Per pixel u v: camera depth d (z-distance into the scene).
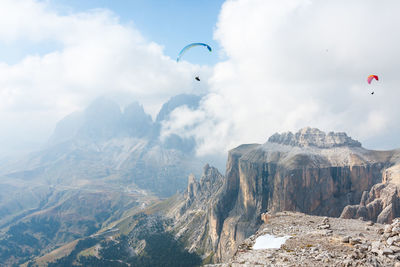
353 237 41.56
